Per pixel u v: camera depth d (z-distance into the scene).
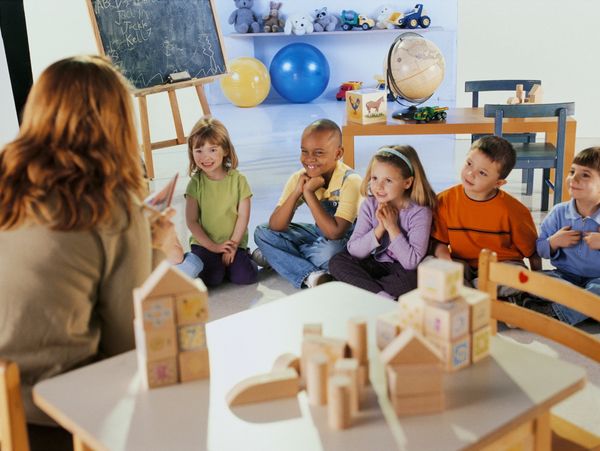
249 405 1.06
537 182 4.18
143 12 4.27
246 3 7.67
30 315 1.21
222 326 1.32
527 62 5.52
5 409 1.10
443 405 1.02
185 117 5.59
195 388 1.11
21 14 3.53
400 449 0.94
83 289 1.24
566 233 2.37
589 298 1.30
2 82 3.36
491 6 5.44
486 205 2.41
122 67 4.16
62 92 1.26
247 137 5.81
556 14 5.39
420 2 7.64
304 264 2.73
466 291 1.15
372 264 2.55
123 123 1.31
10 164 1.24
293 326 1.31
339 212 2.69
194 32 4.52
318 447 0.95
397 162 2.34
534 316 1.42
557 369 1.11
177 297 1.09
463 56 5.57
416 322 1.12
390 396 1.03
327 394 1.04
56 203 1.20
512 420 0.99
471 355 1.12
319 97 7.98
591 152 2.34
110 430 1.01
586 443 1.31
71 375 1.16
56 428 1.27
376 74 7.94
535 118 3.45
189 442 0.97
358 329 1.06
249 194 2.81
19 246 1.21
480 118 3.50
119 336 1.32
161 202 1.47
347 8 7.77
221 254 2.80
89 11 4.05
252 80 7.19
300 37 7.87
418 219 2.41
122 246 1.26
